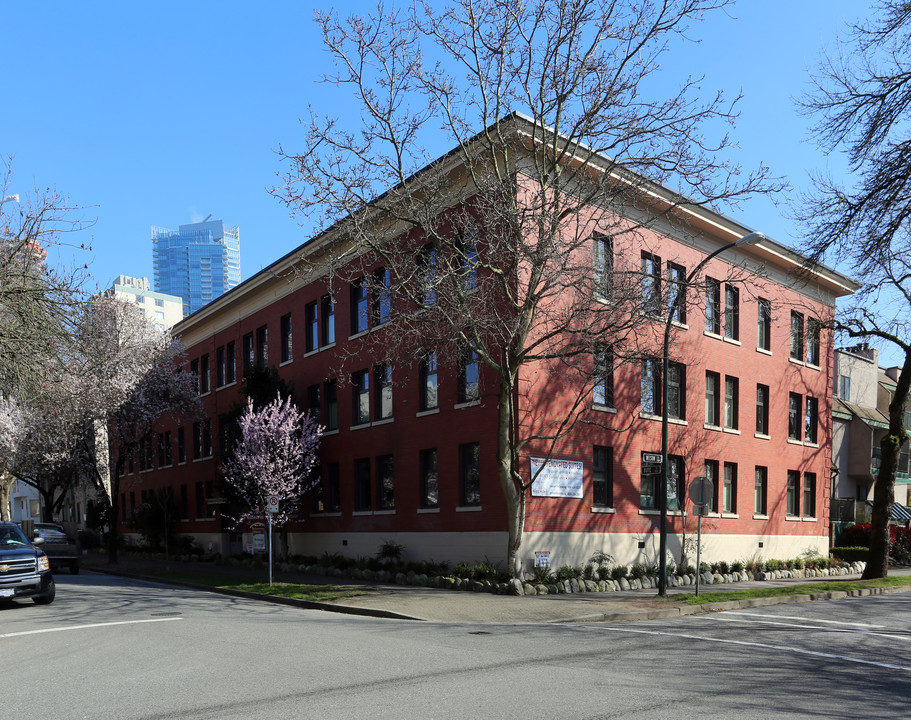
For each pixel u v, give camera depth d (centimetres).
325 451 2886
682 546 2439
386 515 2534
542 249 1742
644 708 725
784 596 1892
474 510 2197
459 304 1819
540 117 1825
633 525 2403
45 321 1644
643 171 1820
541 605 1673
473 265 1862
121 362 3441
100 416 3428
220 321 3834
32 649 1112
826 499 3353
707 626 1388
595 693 787
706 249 2780
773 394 3080
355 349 2738
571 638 1207
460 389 2308
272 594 1925
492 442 2162
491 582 1966
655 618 1558
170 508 4081
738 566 2636
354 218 1819
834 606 1805
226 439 2903
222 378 3856
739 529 2836
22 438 3778
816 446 3306
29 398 1731
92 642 1164
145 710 734
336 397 2884
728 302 2919
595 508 2280
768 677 889
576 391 2259
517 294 2020
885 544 2556
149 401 3612
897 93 1700
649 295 1919
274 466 2542
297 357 3109
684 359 2644
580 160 2206
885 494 2570
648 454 2489
